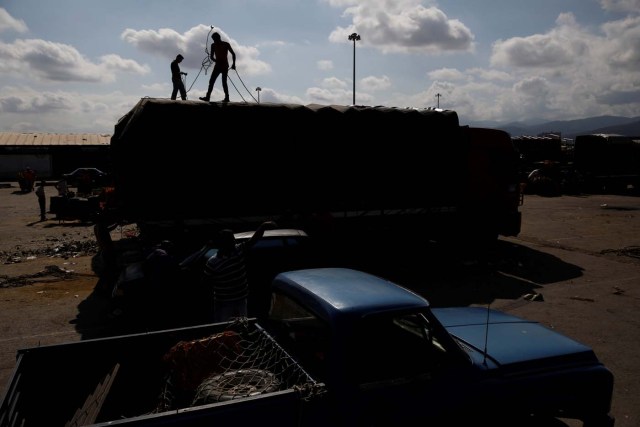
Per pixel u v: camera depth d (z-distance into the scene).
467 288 10.09
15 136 52.06
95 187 30.86
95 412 3.13
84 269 11.70
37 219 21.06
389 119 11.76
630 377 5.97
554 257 13.17
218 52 12.36
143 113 9.62
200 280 7.29
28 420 3.53
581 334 7.44
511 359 3.80
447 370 3.52
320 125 11.06
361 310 3.38
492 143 13.45
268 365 3.82
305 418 3.04
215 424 2.83
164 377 3.91
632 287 10.22
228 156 10.32
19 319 8.10
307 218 11.01
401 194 12.14
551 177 31.58
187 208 10.07
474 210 13.24
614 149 32.12
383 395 3.24
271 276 7.68
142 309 7.18
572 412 4.08
